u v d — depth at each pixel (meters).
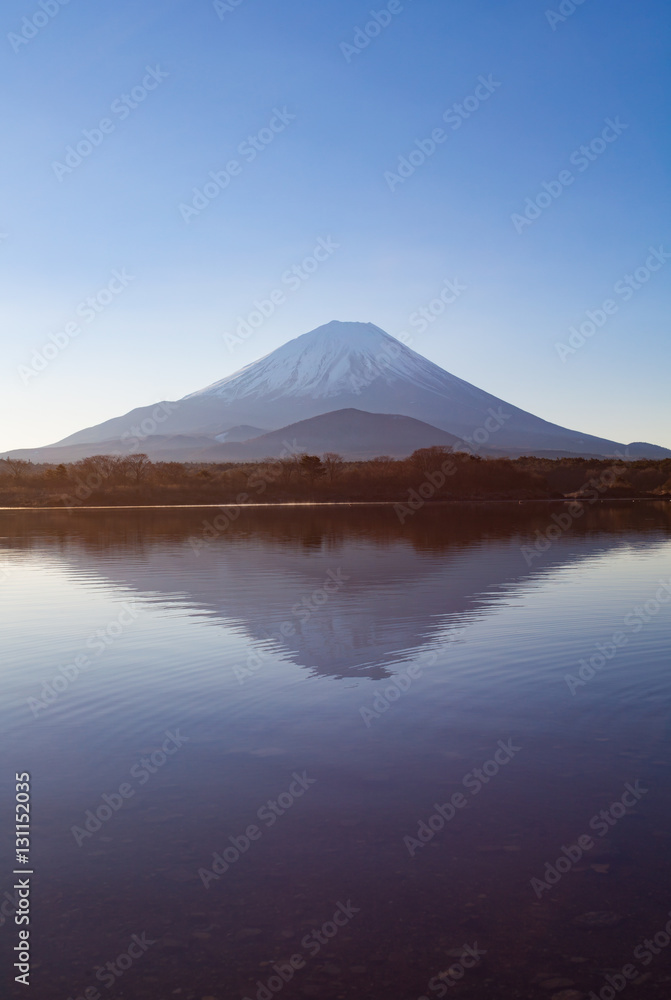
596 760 6.89
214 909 4.71
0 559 25.89
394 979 4.08
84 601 16.48
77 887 4.96
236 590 17.42
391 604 15.23
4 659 11.27
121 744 7.53
